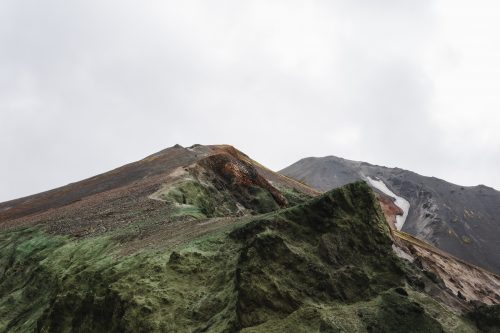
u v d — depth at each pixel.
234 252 18.28
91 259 25.44
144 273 18.14
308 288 14.96
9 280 29.72
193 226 25.97
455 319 14.73
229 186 49.12
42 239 35.25
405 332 13.27
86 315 18.16
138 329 15.12
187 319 15.10
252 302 14.11
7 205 85.56
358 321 13.23
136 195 41.81
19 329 22.67
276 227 17.55
